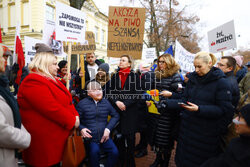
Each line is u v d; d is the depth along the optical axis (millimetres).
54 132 1540
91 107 2127
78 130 1832
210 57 1675
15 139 1163
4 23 13773
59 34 2273
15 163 1274
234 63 2238
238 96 2176
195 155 1711
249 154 926
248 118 981
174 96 2254
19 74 3711
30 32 12719
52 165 1544
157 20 14938
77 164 1657
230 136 1674
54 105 1490
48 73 1595
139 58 2605
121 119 2240
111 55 2619
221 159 1062
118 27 2568
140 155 3025
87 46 3053
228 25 3092
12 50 13602
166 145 2340
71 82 3221
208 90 1670
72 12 2389
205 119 1651
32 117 1490
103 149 2156
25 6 12906
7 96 1223
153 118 2447
